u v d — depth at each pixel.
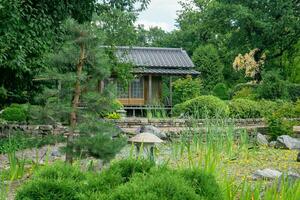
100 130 6.18
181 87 26.61
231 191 4.94
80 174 3.70
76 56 6.39
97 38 6.44
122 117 17.97
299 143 13.71
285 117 16.80
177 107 18.73
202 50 37.34
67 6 12.27
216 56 37.00
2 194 5.38
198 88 26.81
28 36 11.08
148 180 3.12
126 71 14.95
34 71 11.52
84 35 6.35
